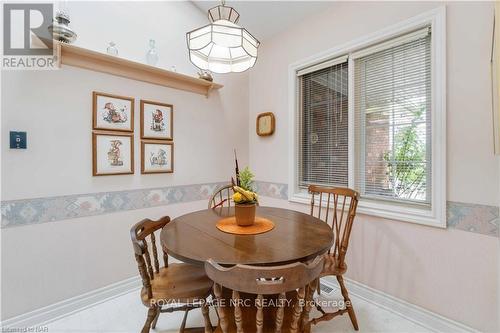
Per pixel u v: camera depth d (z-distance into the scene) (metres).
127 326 1.71
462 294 1.55
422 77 1.76
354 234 2.10
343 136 2.27
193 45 1.45
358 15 2.05
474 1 1.48
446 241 1.61
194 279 1.45
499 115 1.06
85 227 1.92
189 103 2.57
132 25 2.16
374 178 2.07
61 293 1.81
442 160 1.60
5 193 1.59
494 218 1.43
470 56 1.50
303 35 2.51
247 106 3.14
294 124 2.62
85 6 1.89
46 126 1.73
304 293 0.96
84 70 1.89
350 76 2.15
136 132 2.18
